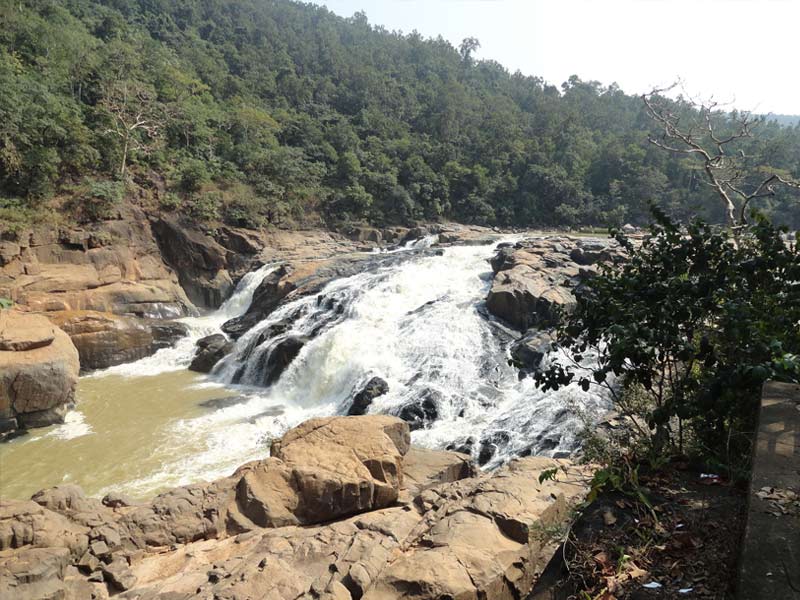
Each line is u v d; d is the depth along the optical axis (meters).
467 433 14.59
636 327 5.11
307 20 126.50
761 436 3.68
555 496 7.23
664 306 5.32
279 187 39.50
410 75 96.94
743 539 2.82
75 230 27.12
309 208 42.38
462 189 54.41
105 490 13.09
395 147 58.31
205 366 22.08
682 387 5.41
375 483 9.46
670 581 3.37
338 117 65.25
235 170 38.88
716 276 5.43
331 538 7.68
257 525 9.00
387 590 5.56
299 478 9.42
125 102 35.66
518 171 58.66
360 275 26.64
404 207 47.31
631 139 63.62
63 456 14.70
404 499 9.68
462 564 5.84
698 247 5.71
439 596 5.40
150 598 6.50
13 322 17.58
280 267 28.86
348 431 10.70
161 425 16.72
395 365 17.98
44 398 16.34
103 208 29.00
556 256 23.53
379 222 45.53
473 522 6.71
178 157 37.34
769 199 40.06
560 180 54.91
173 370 22.31
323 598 6.00
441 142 63.78
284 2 138.00
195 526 8.70
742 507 4.09
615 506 4.25
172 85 46.66
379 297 23.03
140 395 19.39
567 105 89.00
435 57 112.19
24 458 14.57
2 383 15.71
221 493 9.37
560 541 5.39
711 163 14.05
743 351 4.79
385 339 19.33
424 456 11.59
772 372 4.22
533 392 15.88
